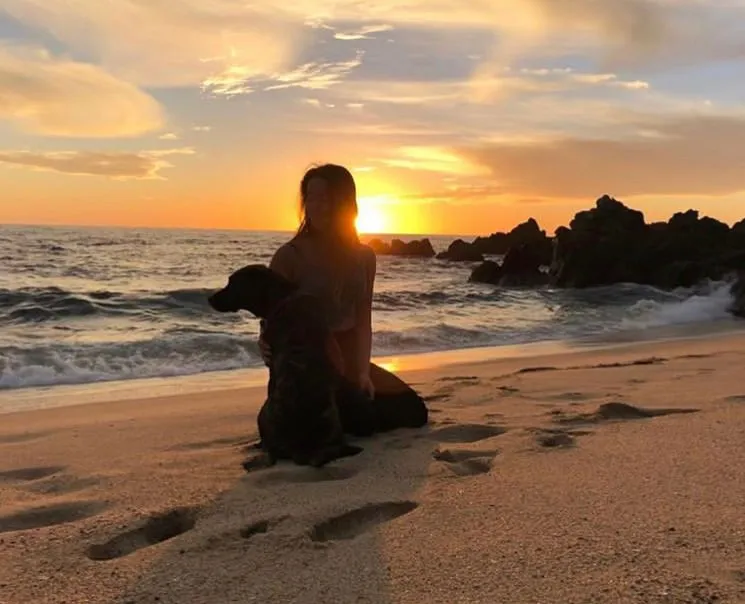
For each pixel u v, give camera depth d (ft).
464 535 9.23
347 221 15.74
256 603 7.60
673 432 14.65
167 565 8.66
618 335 46.09
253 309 14.65
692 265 89.66
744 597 7.09
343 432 15.06
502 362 32.22
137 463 13.87
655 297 77.56
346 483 12.00
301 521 10.03
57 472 13.64
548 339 44.01
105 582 8.23
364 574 8.18
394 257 197.36
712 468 11.89
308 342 14.10
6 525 10.53
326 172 15.52
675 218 109.70
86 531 9.92
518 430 15.40
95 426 17.97
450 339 42.80
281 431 13.82
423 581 7.91
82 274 89.30
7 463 14.30
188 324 45.91
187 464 13.70
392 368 30.27
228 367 31.68
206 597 7.80
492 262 101.40
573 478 11.62
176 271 100.01
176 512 10.75
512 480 11.65
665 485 11.02
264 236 402.72
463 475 12.59
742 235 104.68
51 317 48.21
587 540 8.80
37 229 369.71
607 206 105.81
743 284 67.56
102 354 32.81
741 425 15.07
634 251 95.96
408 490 11.49
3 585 8.19
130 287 71.82
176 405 22.00
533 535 9.09
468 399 20.22
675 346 38.60
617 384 22.52
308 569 8.42
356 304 15.93
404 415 16.12
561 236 99.25
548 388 22.02
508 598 7.36
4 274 84.48
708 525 9.11
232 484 12.22
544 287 93.20
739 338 43.34
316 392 13.80
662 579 7.55
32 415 20.30
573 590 7.44
